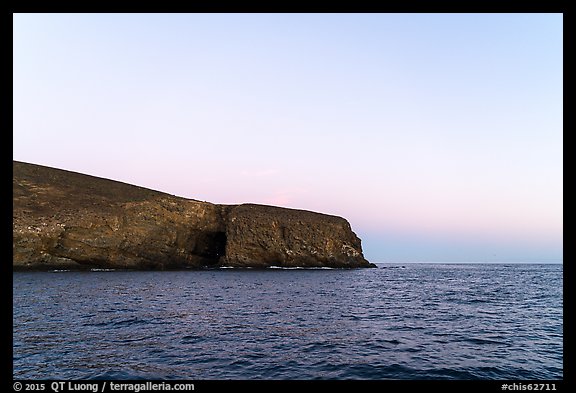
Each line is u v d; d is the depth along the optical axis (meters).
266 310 25.02
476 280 67.38
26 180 74.12
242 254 82.31
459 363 12.28
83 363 11.83
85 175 85.38
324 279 58.81
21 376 10.51
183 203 80.44
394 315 23.09
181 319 20.59
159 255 74.75
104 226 69.00
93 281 46.31
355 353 13.47
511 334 17.23
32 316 20.56
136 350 13.58
